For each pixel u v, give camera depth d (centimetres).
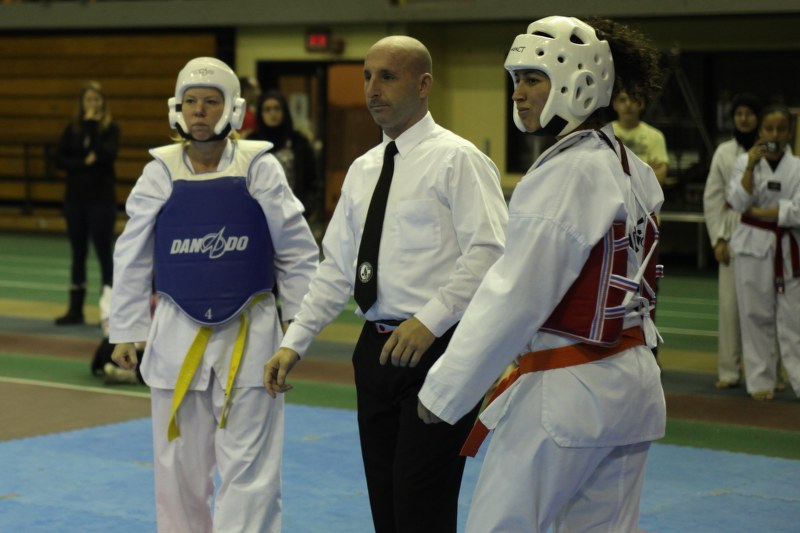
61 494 950
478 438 547
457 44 3052
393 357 598
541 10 2769
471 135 3055
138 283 719
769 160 1328
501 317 496
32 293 2259
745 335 1346
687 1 2616
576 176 498
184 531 718
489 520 516
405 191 638
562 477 507
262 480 702
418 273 630
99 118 1845
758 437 1162
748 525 873
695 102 2788
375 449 661
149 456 1073
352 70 3156
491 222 618
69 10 3522
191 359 699
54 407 1280
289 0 3136
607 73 523
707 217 1385
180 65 3453
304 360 1580
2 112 3784
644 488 974
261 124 1587
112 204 1864
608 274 503
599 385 504
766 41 2702
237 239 703
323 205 3219
